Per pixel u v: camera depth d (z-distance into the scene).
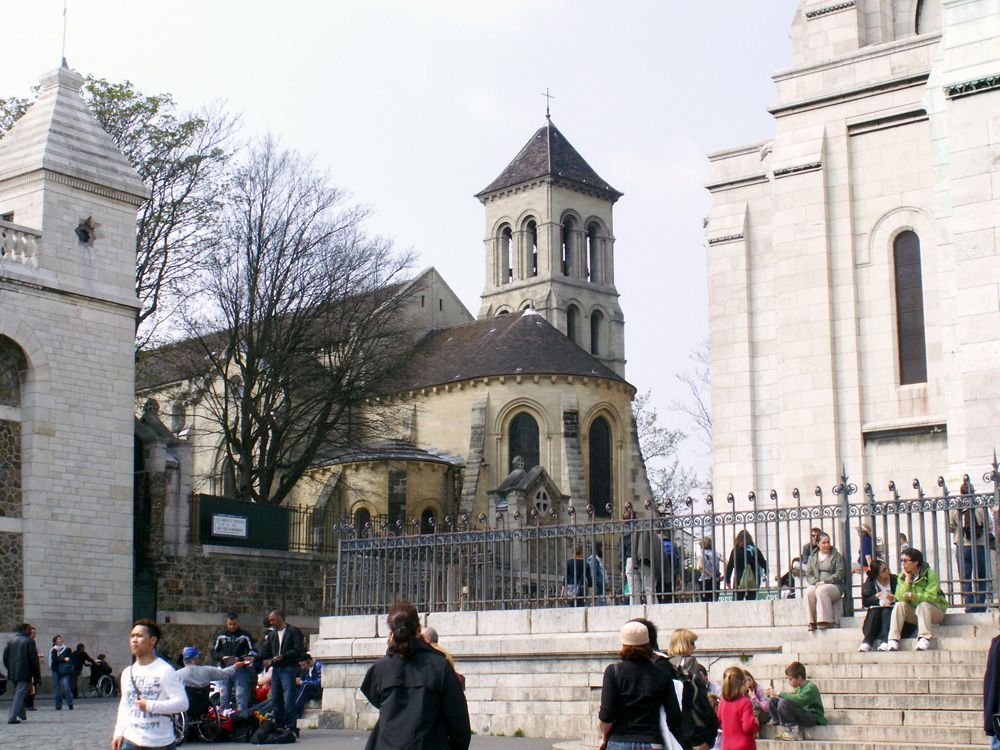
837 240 29.91
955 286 24.70
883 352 29.11
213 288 51.41
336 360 54.91
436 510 65.25
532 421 66.81
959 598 21.97
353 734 21.19
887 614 17.28
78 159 37.56
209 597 41.81
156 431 41.84
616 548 23.42
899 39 30.66
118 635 36.91
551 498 63.91
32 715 26.80
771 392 32.06
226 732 20.00
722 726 12.98
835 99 30.28
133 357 38.59
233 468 51.94
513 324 71.31
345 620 22.91
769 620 18.56
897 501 18.47
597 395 67.75
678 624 19.16
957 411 25.97
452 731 9.25
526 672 20.39
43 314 36.22
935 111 27.23
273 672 19.80
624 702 10.29
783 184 30.62
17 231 35.84
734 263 33.00
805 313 29.95
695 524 19.69
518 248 103.88
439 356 72.81
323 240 59.19
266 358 51.91
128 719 10.77
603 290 104.62
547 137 106.00
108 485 37.25
